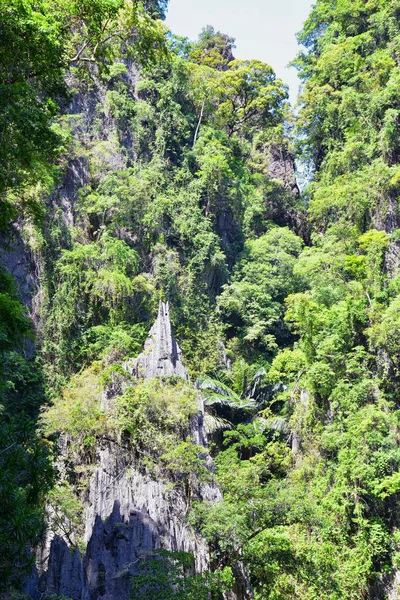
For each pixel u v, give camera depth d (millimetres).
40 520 15438
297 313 47281
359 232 54750
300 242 64938
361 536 35125
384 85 62500
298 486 37000
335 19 77000
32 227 45281
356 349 42156
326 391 42750
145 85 63125
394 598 33438
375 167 55406
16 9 19859
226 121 75875
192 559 23734
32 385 40812
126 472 29094
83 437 30922
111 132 59094
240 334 56438
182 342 50594
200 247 56969
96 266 47750
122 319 46875
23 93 20484
